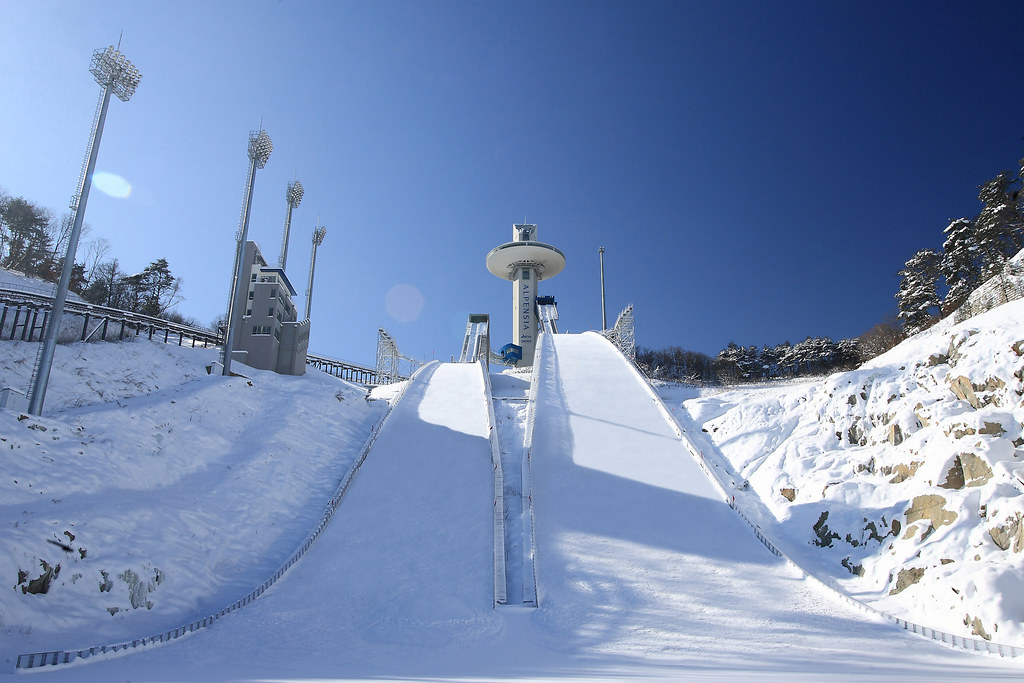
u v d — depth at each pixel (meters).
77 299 43.25
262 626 12.81
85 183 19.55
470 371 35.25
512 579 15.71
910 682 7.40
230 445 21.12
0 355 20.89
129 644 10.81
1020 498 12.59
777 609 13.72
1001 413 15.66
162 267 65.31
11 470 13.84
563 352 36.22
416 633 12.88
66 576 11.84
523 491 20.06
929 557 13.66
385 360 42.06
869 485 17.44
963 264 47.62
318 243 55.84
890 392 20.97
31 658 9.07
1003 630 10.84
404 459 22.56
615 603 14.23
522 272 61.78
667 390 35.72
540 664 10.27
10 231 60.03
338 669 9.48
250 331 32.34
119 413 19.14
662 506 19.41
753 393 29.73
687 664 10.14
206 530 15.99
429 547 16.91
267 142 29.38
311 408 26.02
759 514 19.11
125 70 20.83
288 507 18.92
